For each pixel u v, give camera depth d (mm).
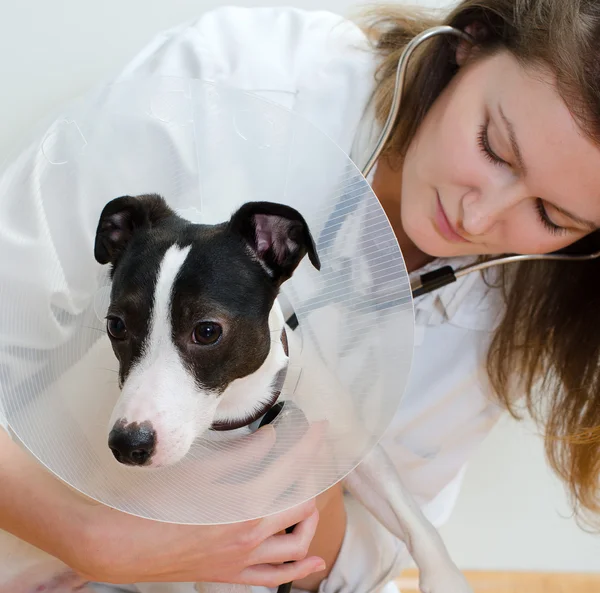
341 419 1396
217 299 1396
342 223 1391
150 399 1317
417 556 1803
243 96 1448
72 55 2547
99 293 1515
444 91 1790
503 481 2914
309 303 1521
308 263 1534
